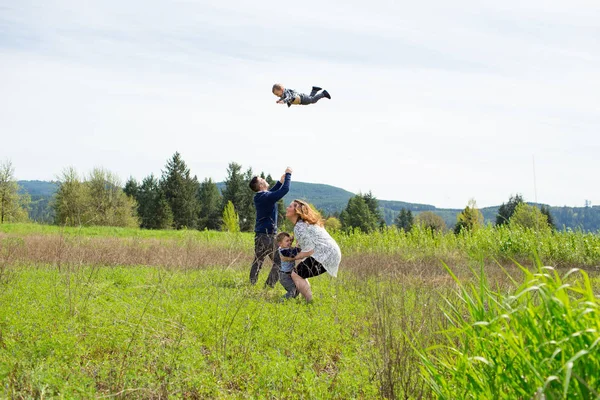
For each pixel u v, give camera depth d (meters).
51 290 9.30
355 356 6.32
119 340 6.46
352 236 24.23
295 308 9.01
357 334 7.60
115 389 5.03
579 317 3.30
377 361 5.84
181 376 5.45
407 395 5.09
